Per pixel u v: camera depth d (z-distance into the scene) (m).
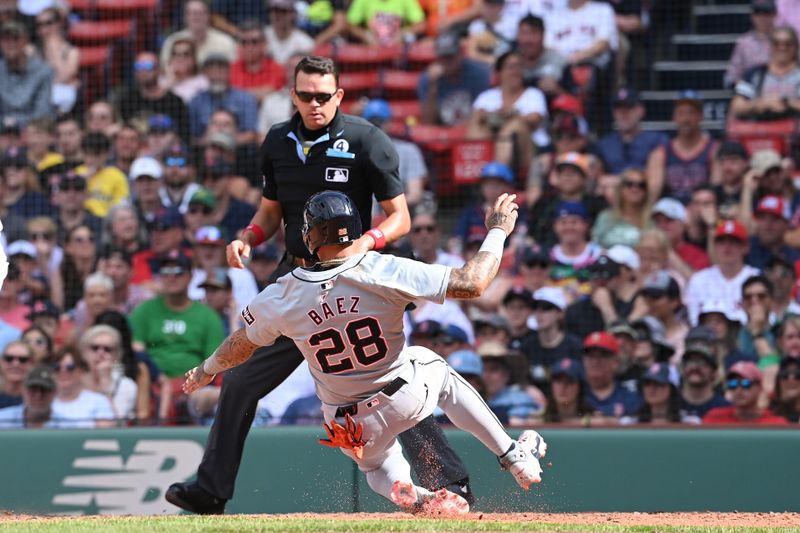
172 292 28.33
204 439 23.72
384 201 16.84
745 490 22.38
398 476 15.42
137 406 27.39
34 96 37.88
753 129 34.66
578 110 34.50
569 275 29.38
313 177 16.75
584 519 18.61
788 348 26.61
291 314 13.77
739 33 39.78
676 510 22.47
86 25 39.16
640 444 22.67
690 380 25.42
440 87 37.16
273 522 14.92
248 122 36.41
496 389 26.28
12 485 23.89
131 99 36.44
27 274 30.95
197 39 38.19
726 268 28.72
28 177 32.88
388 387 13.98
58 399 27.09
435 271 13.38
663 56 39.59
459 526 14.07
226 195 32.56
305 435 22.98
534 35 35.91
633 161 32.66
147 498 23.69
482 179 32.09
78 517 19.47
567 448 22.81
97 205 33.56
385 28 39.22
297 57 36.72
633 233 30.03
